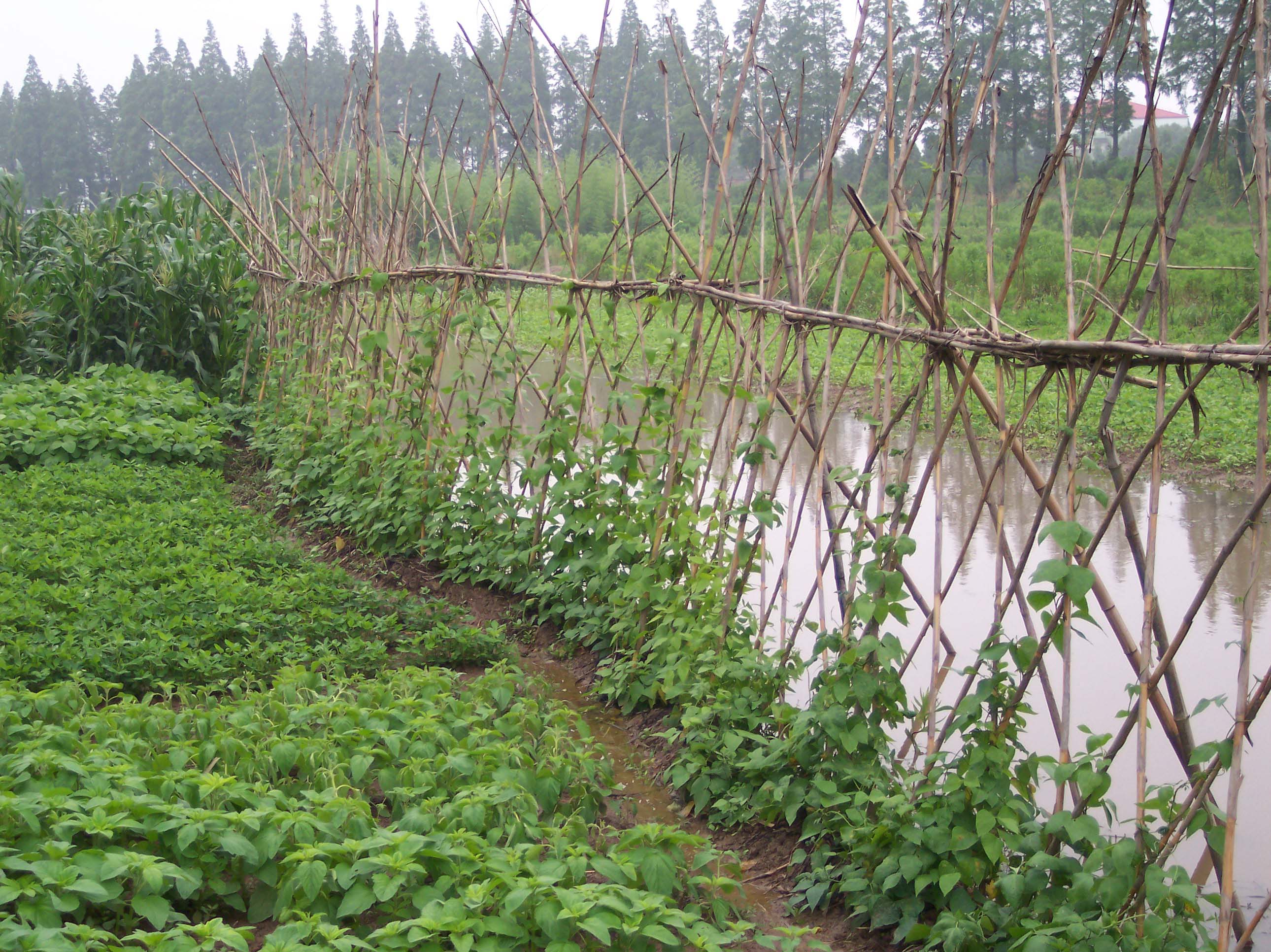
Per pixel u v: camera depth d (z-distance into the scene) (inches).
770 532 294.4
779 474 163.3
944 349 127.3
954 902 116.1
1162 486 343.6
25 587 187.8
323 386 332.5
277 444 339.6
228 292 431.5
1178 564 260.2
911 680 202.7
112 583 195.9
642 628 185.0
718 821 150.6
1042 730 183.3
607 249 216.5
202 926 91.4
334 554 272.1
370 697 150.1
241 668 173.6
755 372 198.8
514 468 321.4
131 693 164.2
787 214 176.7
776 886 136.3
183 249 422.9
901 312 151.1
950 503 325.4
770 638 169.9
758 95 173.0
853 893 127.4
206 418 364.2
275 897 109.7
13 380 368.2
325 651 181.3
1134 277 110.6
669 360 193.6
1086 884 104.9
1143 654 106.7
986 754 117.2
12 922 88.3
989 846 112.6
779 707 148.6
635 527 192.1
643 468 203.0
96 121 2039.9
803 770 142.0
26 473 283.6
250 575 218.1
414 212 337.7
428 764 130.6
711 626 167.0
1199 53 304.8
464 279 255.8
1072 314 119.6
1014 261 123.3
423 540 254.5
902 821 122.0
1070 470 116.0
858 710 135.6
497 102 247.3
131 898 103.0
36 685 155.5
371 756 133.0
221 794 115.5
